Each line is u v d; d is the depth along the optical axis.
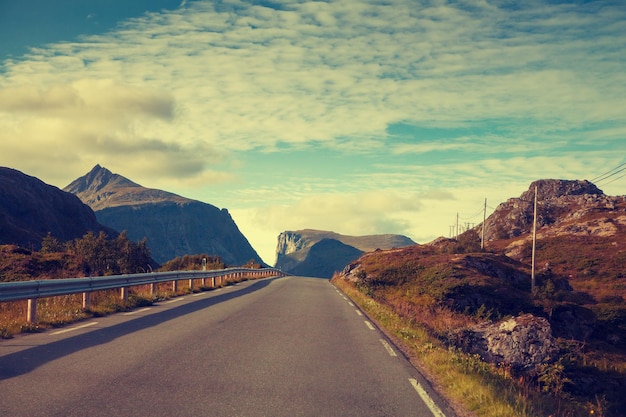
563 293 44.53
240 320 14.16
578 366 25.31
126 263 36.56
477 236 123.38
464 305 37.16
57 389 6.26
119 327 11.95
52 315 12.81
